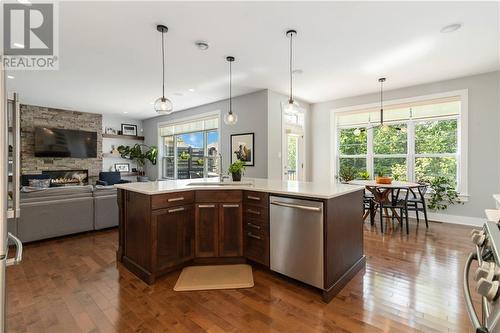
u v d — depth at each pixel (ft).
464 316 6.07
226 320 6.01
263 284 7.70
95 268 8.88
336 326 5.76
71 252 10.37
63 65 12.59
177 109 23.45
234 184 9.45
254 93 17.43
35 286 7.63
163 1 7.55
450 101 14.83
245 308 6.48
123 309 6.47
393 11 8.03
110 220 13.55
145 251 8.01
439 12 8.08
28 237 11.05
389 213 16.78
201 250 8.96
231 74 13.89
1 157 3.14
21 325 5.84
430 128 15.84
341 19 8.52
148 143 28.89
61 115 23.52
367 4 7.69
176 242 8.46
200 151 22.63
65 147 23.44
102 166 26.12
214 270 8.54
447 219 15.06
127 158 28.50
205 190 8.95
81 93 17.79
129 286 7.63
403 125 16.76
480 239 3.42
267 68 12.97
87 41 10.07
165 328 5.74
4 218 3.25
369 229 13.53
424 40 9.95
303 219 7.28
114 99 19.60
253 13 8.20
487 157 13.75
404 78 14.52
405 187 12.57
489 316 2.58
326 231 6.82
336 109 19.35
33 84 15.64
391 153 17.29
